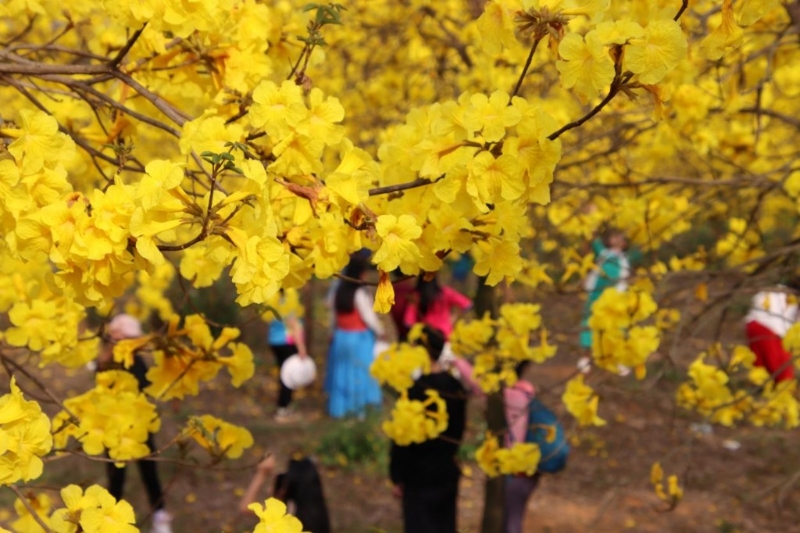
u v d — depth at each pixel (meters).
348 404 8.63
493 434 3.58
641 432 8.23
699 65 3.48
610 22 1.38
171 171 1.29
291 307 3.56
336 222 1.55
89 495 1.61
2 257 1.79
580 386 3.15
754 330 5.12
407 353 3.48
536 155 1.44
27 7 2.20
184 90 2.05
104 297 1.42
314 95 1.51
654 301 3.17
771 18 3.43
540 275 3.44
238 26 1.94
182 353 2.26
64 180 1.39
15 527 2.12
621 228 3.71
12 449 1.42
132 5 1.58
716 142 3.41
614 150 3.40
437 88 5.16
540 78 4.29
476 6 3.53
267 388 9.76
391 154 1.64
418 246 1.62
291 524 1.61
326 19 1.79
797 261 3.36
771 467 7.63
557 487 7.25
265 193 1.30
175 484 6.95
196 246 2.05
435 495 4.61
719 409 3.22
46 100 2.38
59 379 9.52
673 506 3.08
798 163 3.80
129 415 2.24
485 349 3.47
